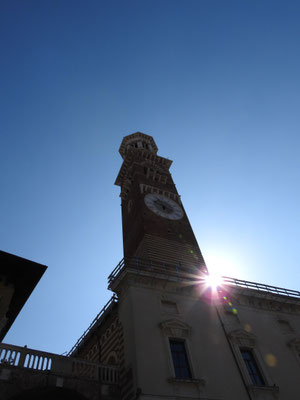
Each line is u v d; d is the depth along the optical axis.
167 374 23.89
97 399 22.36
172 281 30.73
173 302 29.77
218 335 29.03
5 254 24.44
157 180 58.41
